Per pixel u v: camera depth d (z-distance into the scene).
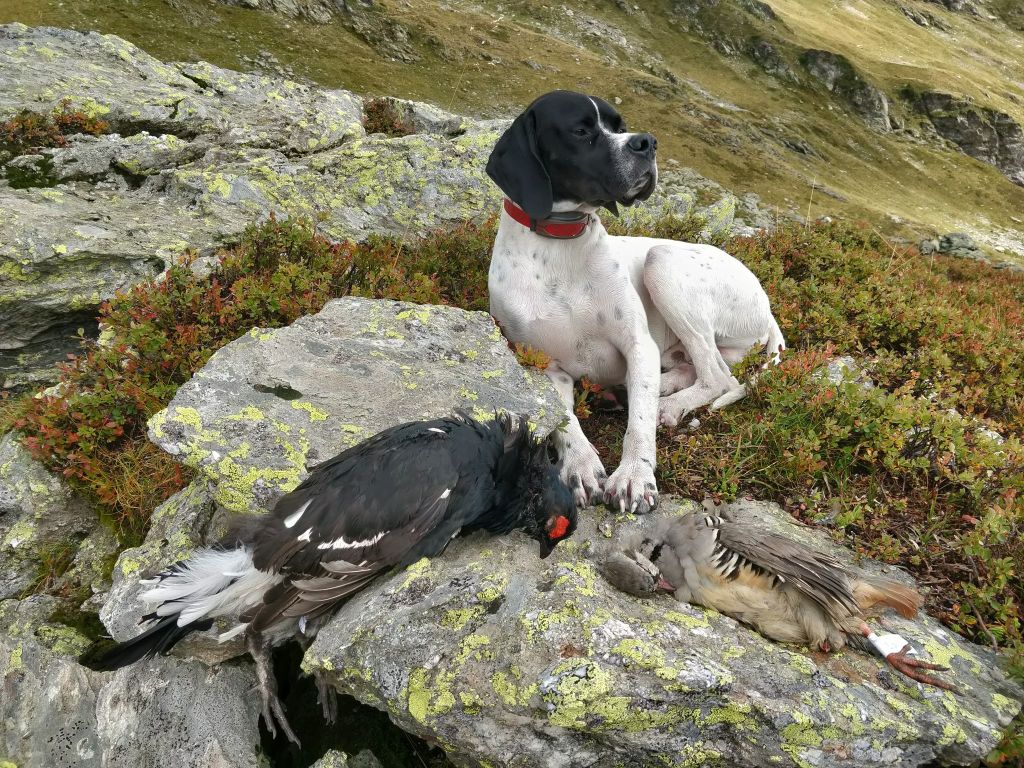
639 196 0.96
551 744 0.61
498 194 1.90
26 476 1.00
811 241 1.60
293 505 0.69
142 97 1.89
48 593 0.92
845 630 0.68
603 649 0.62
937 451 0.94
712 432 1.01
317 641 0.67
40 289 1.28
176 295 1.08
